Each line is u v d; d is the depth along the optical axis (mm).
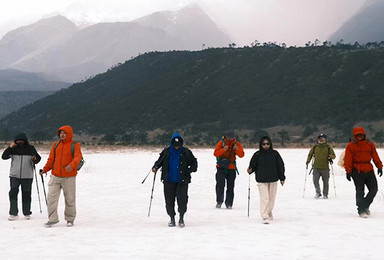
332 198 13203
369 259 5988
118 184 17422
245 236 7672
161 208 11539
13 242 7254
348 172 9922
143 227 8719
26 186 9867
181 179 8695
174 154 8820
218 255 6242
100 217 10086
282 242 7148
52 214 8828
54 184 8859
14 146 9836
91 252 6457
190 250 6574
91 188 16125
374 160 9906
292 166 27406
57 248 6754
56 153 8938
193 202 12711
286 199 13016
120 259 6004
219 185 11461
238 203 12484
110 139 157000
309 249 6617
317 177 13188
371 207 11305
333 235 7711
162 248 6723
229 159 11375
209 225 8883
